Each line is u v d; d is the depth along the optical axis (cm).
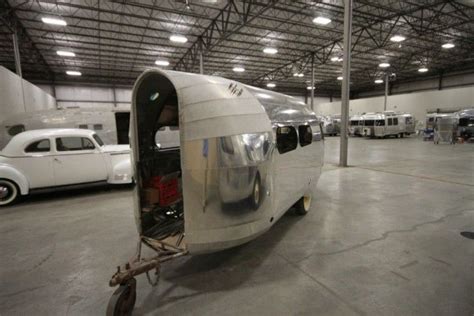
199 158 202
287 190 300
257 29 1282
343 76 824
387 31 1373
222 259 282
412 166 841
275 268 263
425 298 212
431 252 290
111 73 2025
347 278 243
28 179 511
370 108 2714
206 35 1323
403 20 1259
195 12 1085
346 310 200
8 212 462
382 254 287
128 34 1255
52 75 2008
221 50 1589
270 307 205
